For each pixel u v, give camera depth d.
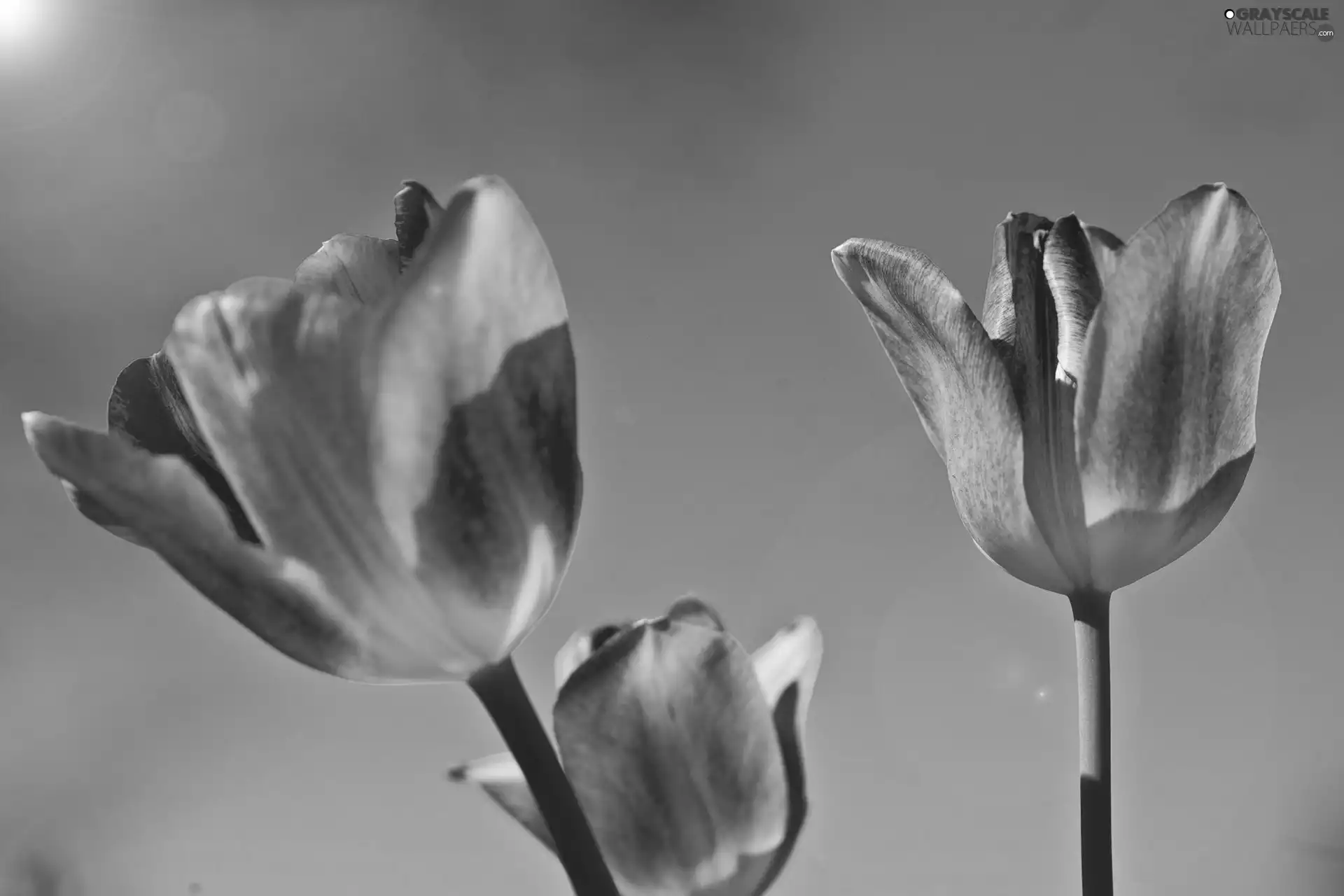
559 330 0.47
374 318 0.47
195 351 0.46
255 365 0.46
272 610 0.47
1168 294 0.52
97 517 0.47
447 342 0.47
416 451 0.47
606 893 0.48
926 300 0.53
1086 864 0.52
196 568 0.47
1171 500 0.52
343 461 0.47
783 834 0.50
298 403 0.46
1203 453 0.53
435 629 0.48
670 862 0.50
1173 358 0.52
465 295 0.47
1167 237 0.52
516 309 0.47
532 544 0.48
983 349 0.52
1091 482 0.52
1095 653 0.52
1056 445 0.53
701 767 0.50
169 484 0.46
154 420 0.49
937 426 0.55
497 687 0.48
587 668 0.50
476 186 0.47
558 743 0.50
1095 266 0.54
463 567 0.47
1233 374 0.53
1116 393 0.52
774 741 0.50
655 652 0.50
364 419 0.47
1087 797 0.52
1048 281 0.54
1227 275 0.52
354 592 0.47
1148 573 0.53
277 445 0.47
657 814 0.50
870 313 0.55
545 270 0.47
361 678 0.48
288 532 0.47
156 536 0.46
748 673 0.50
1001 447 0.52
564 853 0.48
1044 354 0.53
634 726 0.50
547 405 0.47
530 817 0.52
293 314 0.46
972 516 0.54
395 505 0.47
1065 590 0.53
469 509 0.47
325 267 0.48
